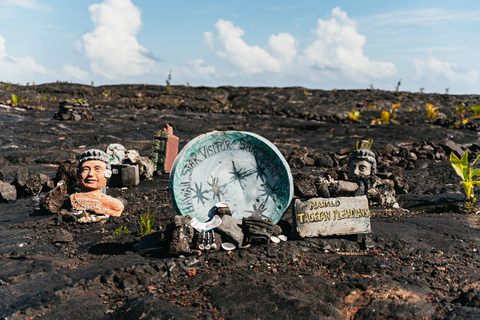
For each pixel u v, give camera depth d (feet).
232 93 130.00
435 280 14.94
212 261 16.02
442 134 67.36
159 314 11.94
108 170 24.30
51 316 11.96
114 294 13.52
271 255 16.67
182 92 125.29
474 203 25.90
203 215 18.78
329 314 12.19
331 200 18.60
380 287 13.75
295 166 41.42
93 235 20.45
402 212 24.99
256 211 19.39
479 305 12.76
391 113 95.86
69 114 67.46
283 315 12.09
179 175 18.47
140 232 20.33
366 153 28.22
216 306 12.69
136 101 114.21
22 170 30.83
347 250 17.71
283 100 118.01
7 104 82.74
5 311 12.17
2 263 16.31
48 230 21.22
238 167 19.65
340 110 106.73
